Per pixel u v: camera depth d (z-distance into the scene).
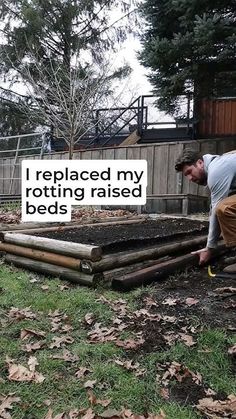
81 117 9.16
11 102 15.04
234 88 7.14
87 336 2.36
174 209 8.16
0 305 2.79
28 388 1.86
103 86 11.37
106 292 3.04
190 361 2.07
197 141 8.25
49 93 11.40
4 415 1.69
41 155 10.15
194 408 1.75
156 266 3.34
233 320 2.46
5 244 3.87
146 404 1.78
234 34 5.70
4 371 1.99
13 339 2.31
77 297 2.92
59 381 1.92
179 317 2.55
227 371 2.00
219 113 8.81
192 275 3.45
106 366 2.03
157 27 7.07
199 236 4.25
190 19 6.25
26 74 11.40
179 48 6.18
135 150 8.89
